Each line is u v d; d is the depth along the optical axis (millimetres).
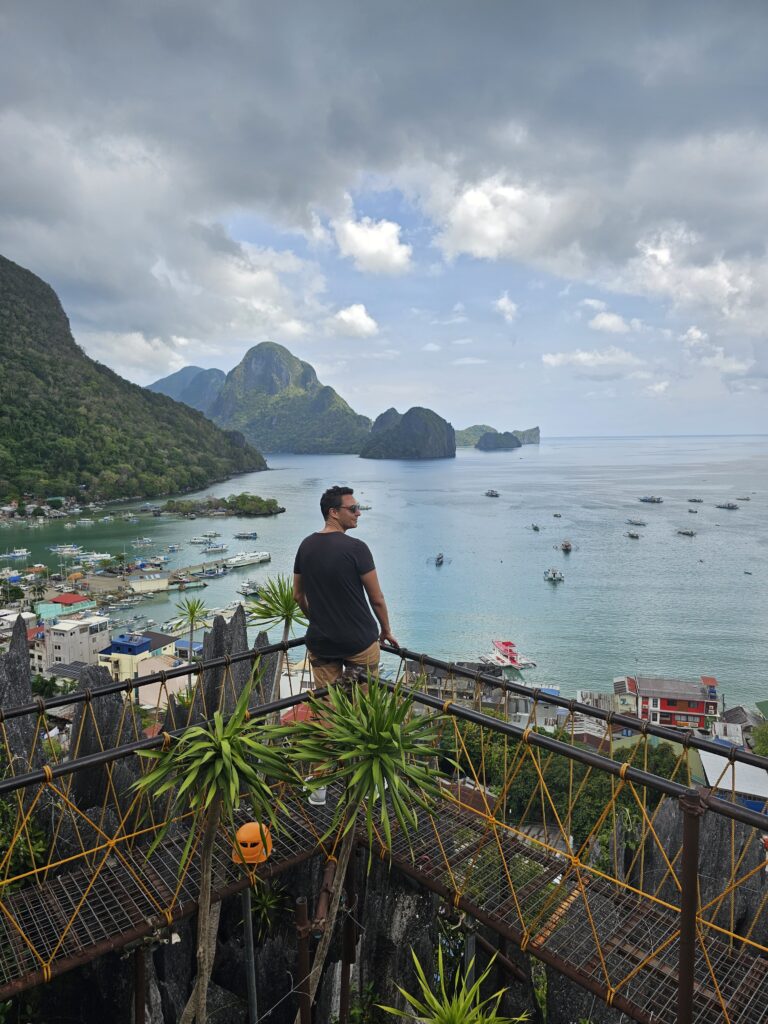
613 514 189750
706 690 60906
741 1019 4531
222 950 7891
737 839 7812
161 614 99375
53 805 8391
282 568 128250
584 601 99500
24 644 11734
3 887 5613
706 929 5496
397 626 88688
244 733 4258
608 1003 4703
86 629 78438
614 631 86188
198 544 151750
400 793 4188
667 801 8258
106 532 168125
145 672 68000
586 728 51031
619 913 5363
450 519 180125
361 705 4410
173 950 7586
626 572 117562
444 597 102375
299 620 9242
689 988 3906
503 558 129625
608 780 22109
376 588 6066
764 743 51469
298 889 7891
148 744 4516
